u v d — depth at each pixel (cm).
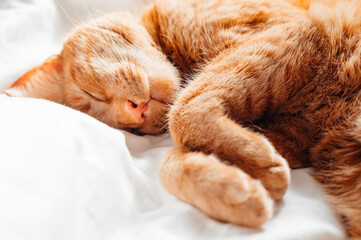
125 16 35
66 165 20
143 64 30
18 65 36
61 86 35
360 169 23
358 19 27
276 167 22
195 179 21
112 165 22
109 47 31
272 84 25
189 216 20
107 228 20
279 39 27
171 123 25
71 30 38
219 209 20
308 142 26
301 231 19
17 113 22
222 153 23
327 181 24
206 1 31
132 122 30
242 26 29
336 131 25
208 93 25
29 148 20
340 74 25
